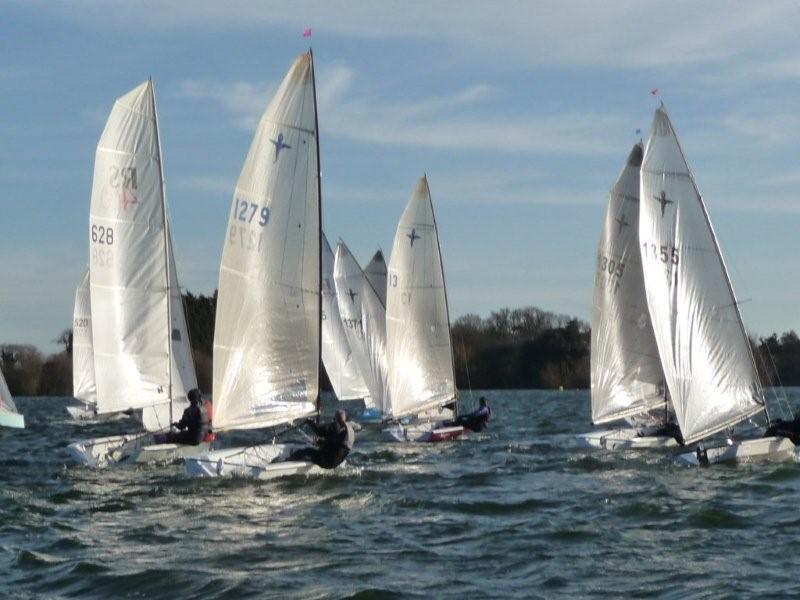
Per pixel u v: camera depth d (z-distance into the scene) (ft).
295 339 96.32
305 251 95.76
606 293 139.74
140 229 115.75
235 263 96.48
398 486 97.35
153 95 115.44
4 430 191.21
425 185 155.53
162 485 94.84
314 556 67.92
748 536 73.72
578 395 407.64
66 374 406.00
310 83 95.30
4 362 408.67
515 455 127.75
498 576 63.21
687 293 105.09
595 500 89.10
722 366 104.68
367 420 204.03
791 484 95.25
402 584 61.21
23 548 70.54
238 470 95.35
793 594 58.59
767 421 109.09
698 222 104.73
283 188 95.61
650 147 105.91
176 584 61.46
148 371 116.47
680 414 105.50
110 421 229.25
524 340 422.82
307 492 91.50
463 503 87.30
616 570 64.44
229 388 96.58
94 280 114.73
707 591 59.41
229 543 71.51
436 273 156.56
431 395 156.76
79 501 87.61
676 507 84.33
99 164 114.21
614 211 138.82
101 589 60.95
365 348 192.54
